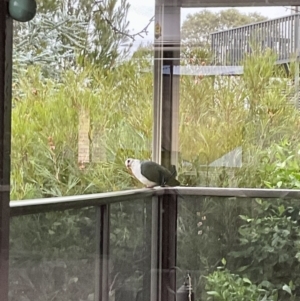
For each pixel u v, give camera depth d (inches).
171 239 105.0
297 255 102.7
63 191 68.9
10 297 53.0
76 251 71.1
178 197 106.6
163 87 107.1
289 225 103.7
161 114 106.4
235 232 106.1
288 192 104.4
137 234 94.4
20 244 55.2
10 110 53.3
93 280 76.6
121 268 87.2
